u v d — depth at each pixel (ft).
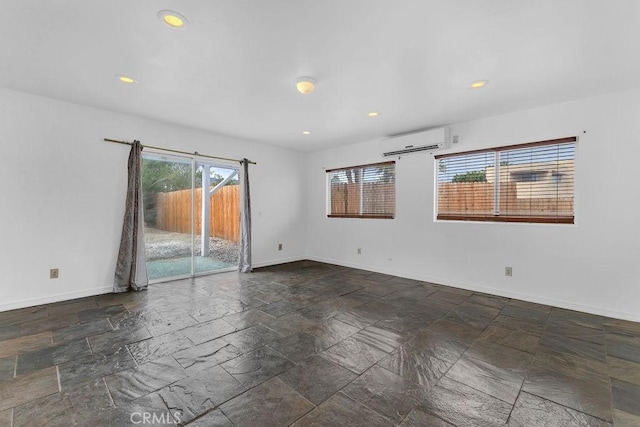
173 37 7.03
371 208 17.61
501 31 6.73
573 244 10.93
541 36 6.90
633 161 9.79
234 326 9.28
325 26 6.58
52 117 11.25
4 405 5.49
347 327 9.27
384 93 10.37
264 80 9.36
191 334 8.66
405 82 9.46
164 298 12.03
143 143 13.52
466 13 6.10
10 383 6.17
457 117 12.96
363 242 17.88
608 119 10.21
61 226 11.55
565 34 6.80
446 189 14.51
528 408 5.56
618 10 5.92
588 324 9.55
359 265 18.11
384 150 15.94
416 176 15.34
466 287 13.62
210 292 12.94
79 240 11.97
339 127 14.66
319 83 9.55
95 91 10.41
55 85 9.94
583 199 10.70
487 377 6.57
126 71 8.81
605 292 10.32
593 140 10.49
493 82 9.43
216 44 7.33
